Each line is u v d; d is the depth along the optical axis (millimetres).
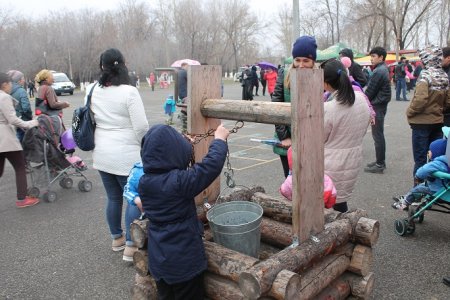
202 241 2555
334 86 3283
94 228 4922
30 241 4621
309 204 2611
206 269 2596
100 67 3922
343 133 3279
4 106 5363
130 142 3896
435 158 4172
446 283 3418
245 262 2449
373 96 6387
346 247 2938
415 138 5336
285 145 3945
